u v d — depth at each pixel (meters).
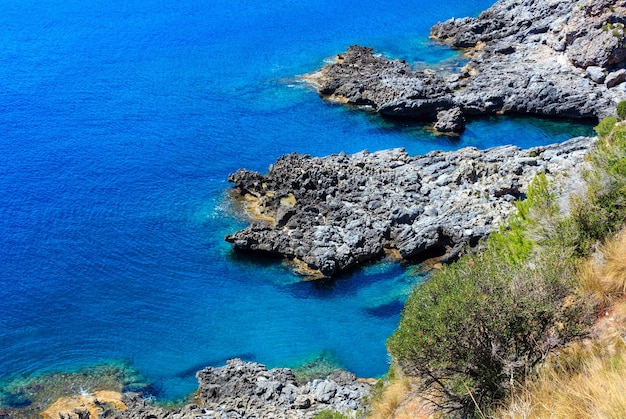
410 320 19.73
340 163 79.00
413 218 68.25
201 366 55.31
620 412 12.98
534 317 18.34
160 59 120.44
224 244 70.19
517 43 115.62
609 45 98.12
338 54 118.12
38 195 81.00
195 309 61.81
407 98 98.19
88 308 62.75
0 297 64.62
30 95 107.25
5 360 56.97
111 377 54.56
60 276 67.12
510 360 18.06
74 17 141.62
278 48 124.31
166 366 55.53
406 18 138.50
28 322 61.34
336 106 102.31
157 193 80.31
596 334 18.44
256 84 110.06
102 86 110.38
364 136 93.62
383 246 66.75
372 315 59.38
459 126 93.69
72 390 53.31
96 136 94.81
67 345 58.44
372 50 120.56
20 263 69.19
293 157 80.25
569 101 95.25
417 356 19.12
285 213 70.75
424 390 20.78
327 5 147.38
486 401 18.03
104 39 129.62
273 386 48.88
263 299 62.47
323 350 55.84
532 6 121.31
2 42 128.00
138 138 94.06
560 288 18.84
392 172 75.94
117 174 84.88
